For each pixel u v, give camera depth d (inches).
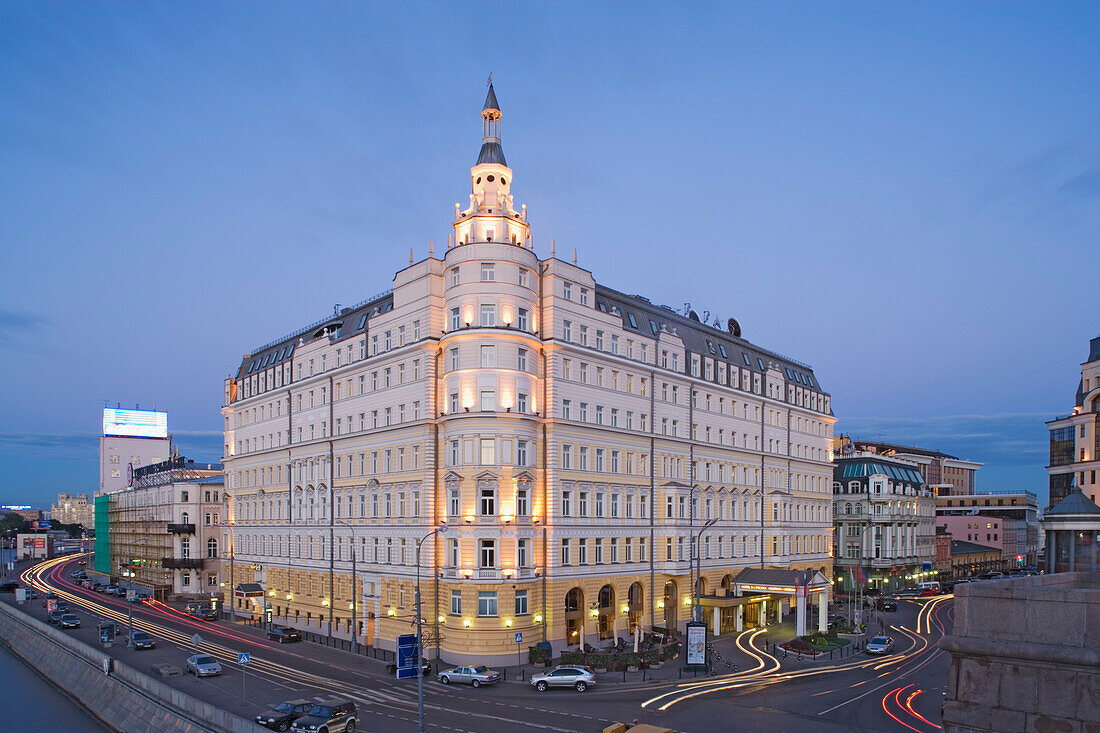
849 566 5487.2
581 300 3159.5
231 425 4618.6
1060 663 656.4
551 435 2901.1
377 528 3184.1
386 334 3272.6
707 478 3720.5
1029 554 7815.0
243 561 4325.8
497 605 2689.5
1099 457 3875.5
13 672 3521.2
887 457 6102.4
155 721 2273.6
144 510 6043.3
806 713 2021.4
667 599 3388.3
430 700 2226.9
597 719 1979.6
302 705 2016.5
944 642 722.8
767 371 4291.3
